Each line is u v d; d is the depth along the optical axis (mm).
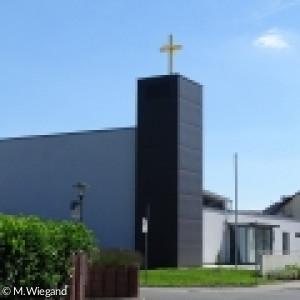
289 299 25734
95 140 53562
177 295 27250
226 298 26047
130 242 50906
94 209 52812
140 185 50719
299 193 90375
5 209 56625
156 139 50406
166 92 50344
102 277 24172
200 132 52469
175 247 48875
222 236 57469
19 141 56875
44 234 12570
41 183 55625
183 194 49906
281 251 66375
